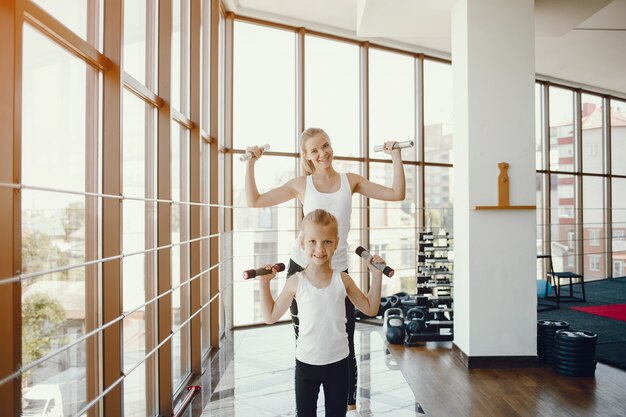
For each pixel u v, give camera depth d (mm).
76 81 1725
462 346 3760
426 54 6477
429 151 6531
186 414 2730
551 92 8227
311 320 1752
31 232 1436
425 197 6445
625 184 9219
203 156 4176
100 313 1901
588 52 6812
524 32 3668
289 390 3146
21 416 1240
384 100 6223
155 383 2637
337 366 1756
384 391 3105
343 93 5934
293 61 5617
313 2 5090
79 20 1753
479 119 3652
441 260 4473
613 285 8211
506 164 3596
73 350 1699
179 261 3391
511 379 3311
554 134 8258
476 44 3658
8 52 1182
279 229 5406
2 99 1179
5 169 1175
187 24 3584
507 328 3596
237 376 3449
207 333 4164
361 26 4570
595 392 3041
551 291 7199
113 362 1881
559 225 8297
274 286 5418
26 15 1329
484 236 3623
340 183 2105
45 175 1528
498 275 3613
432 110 6602
